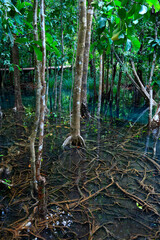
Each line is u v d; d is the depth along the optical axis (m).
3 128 4.95
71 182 2.81
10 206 2.31
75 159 3.52
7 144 4.02
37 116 2.15
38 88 2.04
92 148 3.99
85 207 2.33
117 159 3.54
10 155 3.50
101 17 1.97
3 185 2.58
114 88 12.41
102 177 2.98
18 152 3.61
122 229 2.04
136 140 4.52
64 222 2.10
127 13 1.83
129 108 8.22
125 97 10.81
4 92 10.57
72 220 2.13
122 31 1.90
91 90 12.29
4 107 7.30
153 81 5.09
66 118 6.14
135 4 1.77
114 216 2.22
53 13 5.84
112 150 3.93
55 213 2.21
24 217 2.14
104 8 2.06
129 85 13.03
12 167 3.13
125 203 2.44
